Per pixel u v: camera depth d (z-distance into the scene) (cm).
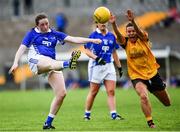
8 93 7688
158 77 2716
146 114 2641
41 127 2898
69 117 3512
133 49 2698
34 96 6625
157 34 10488
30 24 11856
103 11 2758
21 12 12325
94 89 3341
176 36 10438
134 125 2852
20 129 2795
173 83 8444
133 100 5131
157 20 10631
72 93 6794
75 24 11394
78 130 2622
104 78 3322
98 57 3228
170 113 3472
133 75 2700
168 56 8656
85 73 8994
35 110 4462
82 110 4188
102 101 5156
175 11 10981
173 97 5278
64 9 12100
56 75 2712
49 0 12294
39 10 12306
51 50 2712
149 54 2719
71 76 9050
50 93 7212
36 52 2698
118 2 11800
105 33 3356
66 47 9869
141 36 2706
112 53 3366
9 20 12088
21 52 2695
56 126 2898
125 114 3588
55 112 2739
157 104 4288
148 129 2584
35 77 9600
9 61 10950
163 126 2723
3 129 2811
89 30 11119
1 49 11150
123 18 11119
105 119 3288
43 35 2705
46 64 2658
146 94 2639
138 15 11400
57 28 10244
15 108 4781
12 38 11512
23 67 9369
